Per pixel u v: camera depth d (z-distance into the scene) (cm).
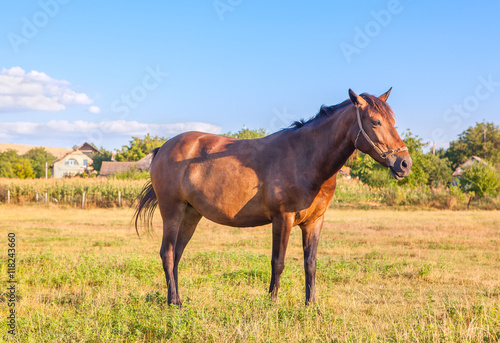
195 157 584
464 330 416
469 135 6425
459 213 2358
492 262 946
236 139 588
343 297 629
